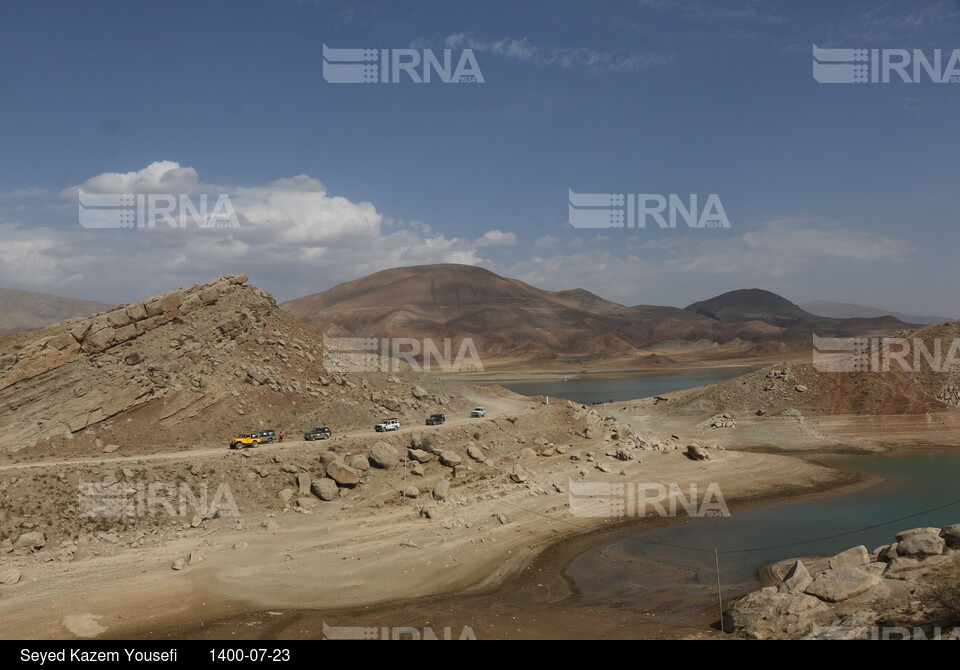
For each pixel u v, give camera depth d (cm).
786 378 9538
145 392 5312
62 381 5147
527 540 4188
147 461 4550
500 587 3475
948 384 8631
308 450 5119
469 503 4772
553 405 7538
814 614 2719
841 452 7238
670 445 6975
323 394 6450
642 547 4122
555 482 5394
